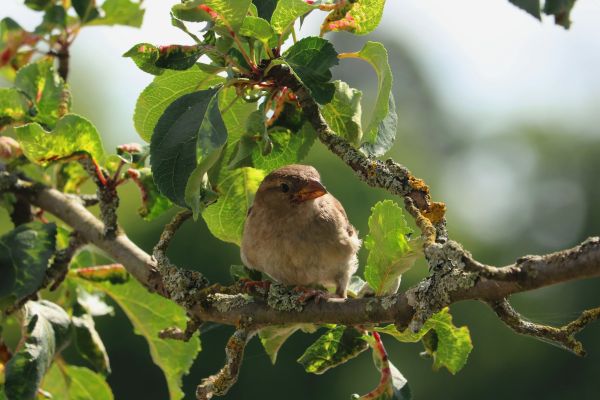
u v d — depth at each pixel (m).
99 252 10.51
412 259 7.53
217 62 7.85
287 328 8.46
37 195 9.57
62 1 10.48
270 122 8.62
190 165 7.25
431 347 8.25
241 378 22.20
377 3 8.23
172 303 9.65
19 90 9.61
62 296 9.88
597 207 32.19
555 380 25.58
